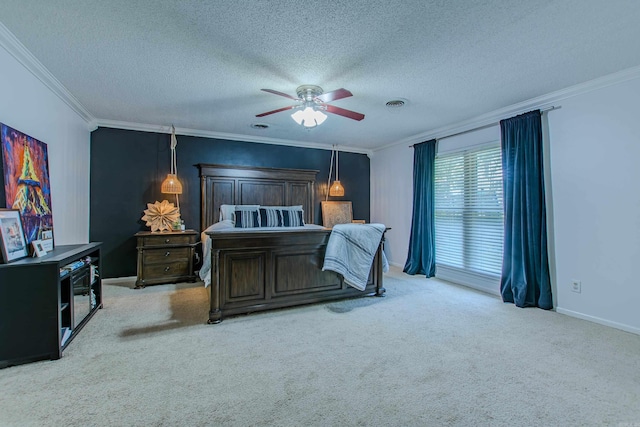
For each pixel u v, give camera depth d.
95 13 1.87
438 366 2.06
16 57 2.32
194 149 4.72
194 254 4.34
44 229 2.69
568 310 3.05
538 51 2.30
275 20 1.93
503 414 1.58
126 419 1.53
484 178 3.92
